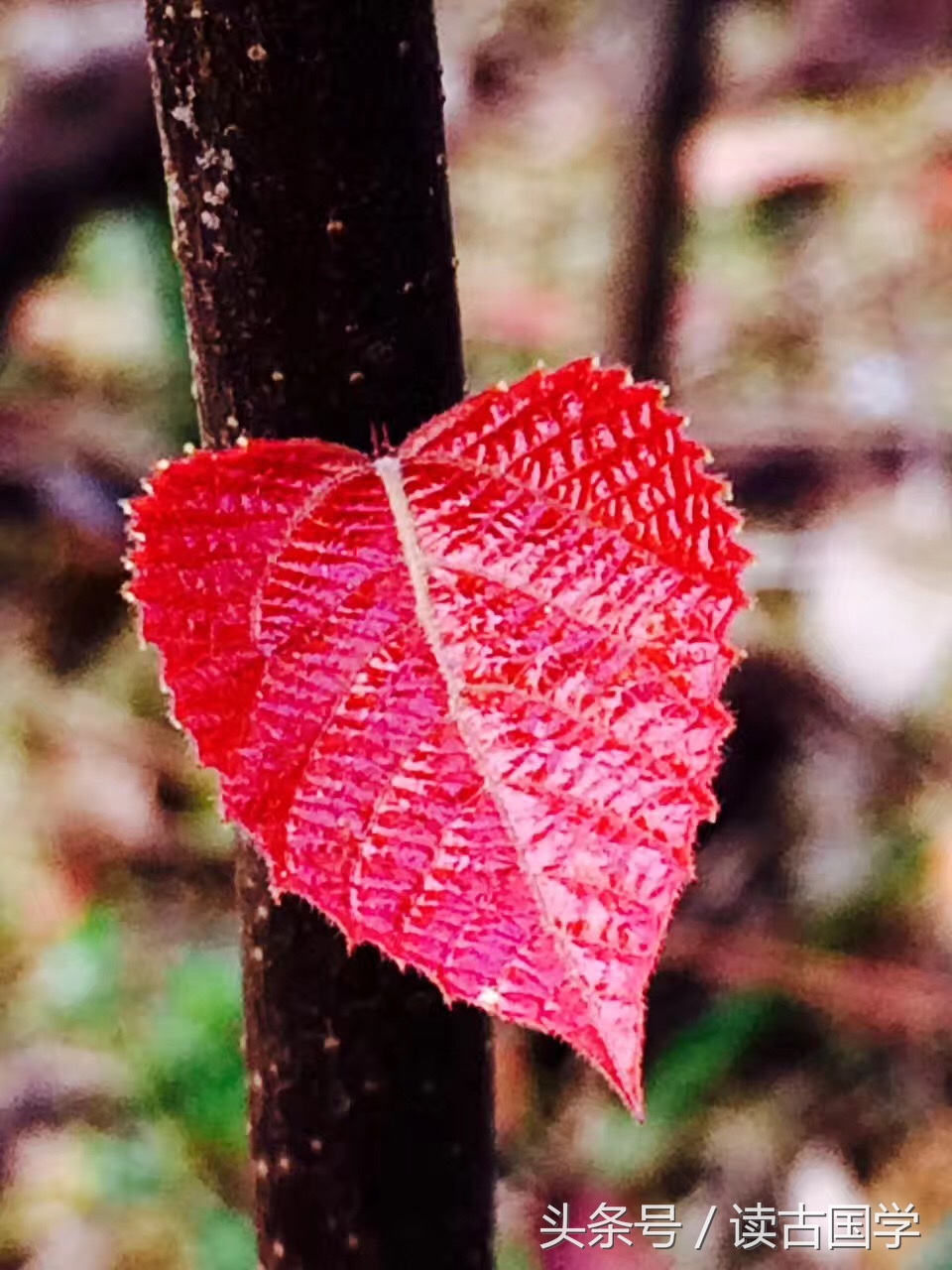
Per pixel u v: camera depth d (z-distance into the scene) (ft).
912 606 2.53
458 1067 0.93
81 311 3.30
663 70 2.16
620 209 2.26
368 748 0.67
